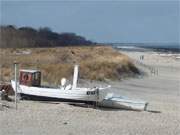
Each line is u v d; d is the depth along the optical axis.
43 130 22.56
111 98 31.89
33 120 24.66
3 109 26.91
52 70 45.75
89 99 30.34
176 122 26.69
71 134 22.11
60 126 23.69
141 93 41.66
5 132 21.69
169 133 23.55
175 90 45.69
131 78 53.78
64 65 48.53
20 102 30.02
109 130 23.47
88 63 51.97
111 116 27.59
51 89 30.88
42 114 26.45
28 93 31.38
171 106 33.62
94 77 46.91
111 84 46.31
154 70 66.81
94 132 22.81
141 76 57.47
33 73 32.56
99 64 52.09
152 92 42.94
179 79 57.69
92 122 25.34
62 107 29.06
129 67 58.12
